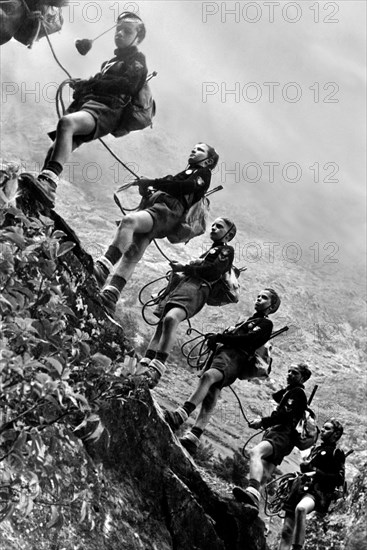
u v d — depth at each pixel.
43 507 9.52
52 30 13.25
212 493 11.99
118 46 13.13
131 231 12.74
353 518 14.56
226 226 13.52
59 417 7.82
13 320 7.60
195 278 13.16
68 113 12.88
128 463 11.20
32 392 7.67
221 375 13.08
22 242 7.87
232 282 13.37
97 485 10.42
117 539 10.42
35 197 11.28
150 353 13.03
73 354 8.20
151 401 11.48
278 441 13.26
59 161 12.23
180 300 12.94
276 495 13.71
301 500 13.32
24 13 12.96
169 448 11.65
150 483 11.38
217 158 13.66
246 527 12.05
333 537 14.63
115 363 8.21
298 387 13.58
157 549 10.94
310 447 13.43
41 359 7.83
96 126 12.64
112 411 10.97
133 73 12.91
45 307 7.94
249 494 12.26
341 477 13.42
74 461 10.20
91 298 11.42
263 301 13.58
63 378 7.45
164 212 13.04
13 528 9.16
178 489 11.48
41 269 8.03
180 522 11.43
